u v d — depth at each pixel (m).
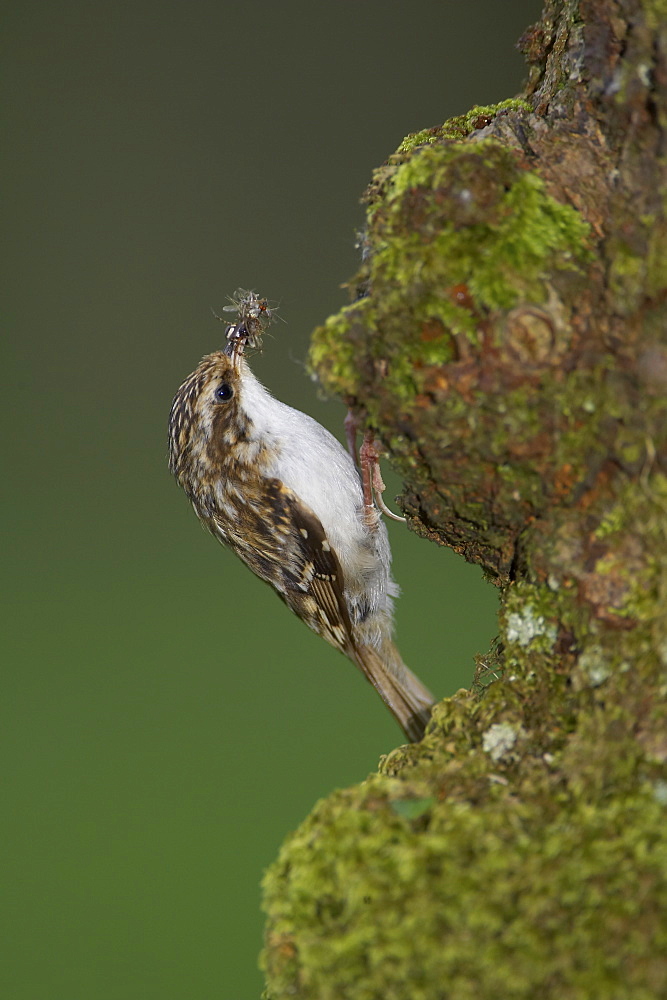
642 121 2.34
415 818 2.29
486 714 2.53
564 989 1.98
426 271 2.35
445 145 2.53
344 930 2.17
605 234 2.39
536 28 3.21
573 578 2.39
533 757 2.41
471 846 2.14
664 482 2.26
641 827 2.07
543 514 2.48
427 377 2.40
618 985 1.94
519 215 2.36
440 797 2.33
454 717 2.61
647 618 2.25
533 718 2.48
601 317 2.31
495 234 2.35
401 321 2.40
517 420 2.36
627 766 2.18
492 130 2.78
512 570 2.83
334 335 2.50
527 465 2.42
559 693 2.47
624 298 2.27
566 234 2.37
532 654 2.53
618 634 2.29
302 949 2.19
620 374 2.29
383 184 2.89
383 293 2.43
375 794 2.33
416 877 2.13
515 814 2.21
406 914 2.10
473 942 2.06
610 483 2.35
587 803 2.19
